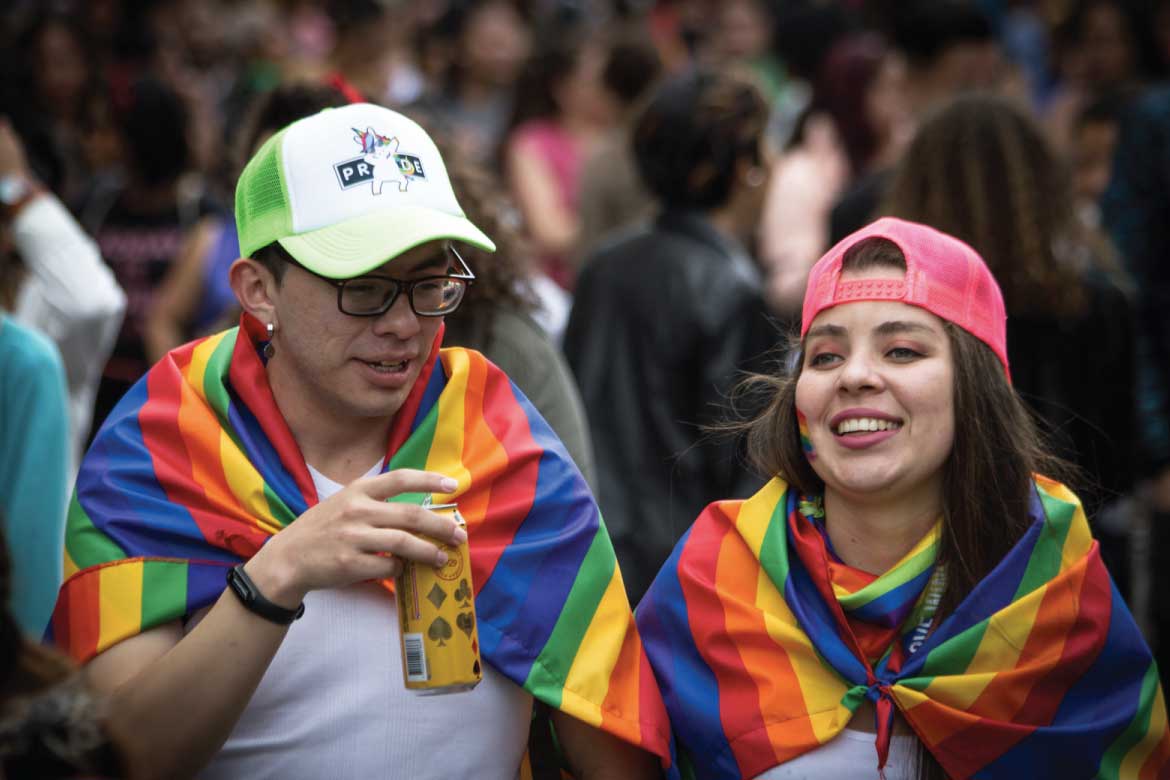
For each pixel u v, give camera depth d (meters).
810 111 7.43
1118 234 6.29
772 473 3.42
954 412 3.19
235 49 11.09
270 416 3.17
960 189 4.28
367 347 3.00
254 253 3.08
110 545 3.11
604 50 8.97
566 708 3.16
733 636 3.27
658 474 4.91
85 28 8.27
